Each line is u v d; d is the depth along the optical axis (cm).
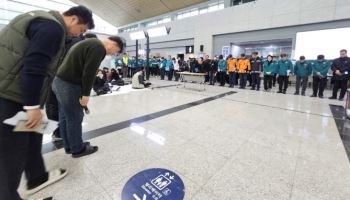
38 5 1420
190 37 1252
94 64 156
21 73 83
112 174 163
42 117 89
